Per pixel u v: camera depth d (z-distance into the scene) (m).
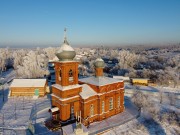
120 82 46.59
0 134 36.31
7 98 60.56
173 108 52.19
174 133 37.59
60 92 39.19
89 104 40.53
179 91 79.94
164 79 93.62
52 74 104.12
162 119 43.22
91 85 43.16
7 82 87.75
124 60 143.38
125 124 40.66
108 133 36.91
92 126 39.44
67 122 39.00
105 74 115.94
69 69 39.41
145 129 38.50
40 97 61.19
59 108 39.88
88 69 128.75
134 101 54.25
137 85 89.12
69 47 39.28
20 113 47.16
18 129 38.56
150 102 53.88
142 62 155.75
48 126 38.16
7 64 142.00
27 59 117.44
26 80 65.50
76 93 40.56
